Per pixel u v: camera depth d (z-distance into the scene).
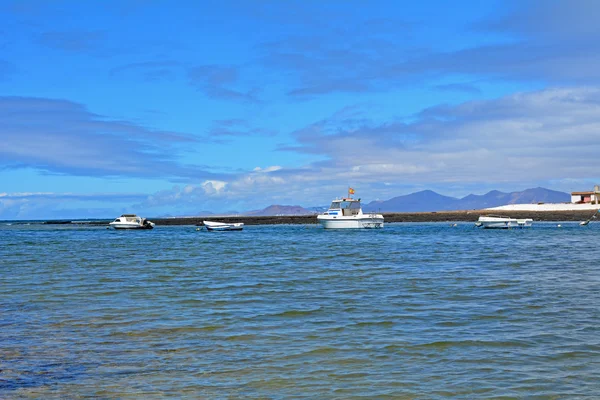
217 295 27.67
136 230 136.50
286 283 31.92
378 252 54.72
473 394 13.18
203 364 15.72
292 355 16.52
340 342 17.92
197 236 100.81
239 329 19.94
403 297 26.41
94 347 17.64
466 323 20.52
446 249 58.16
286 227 148.75
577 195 191.12
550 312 22.31
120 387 13.91
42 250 63.69
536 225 132.88
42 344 18.03
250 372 14.96
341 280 33.03
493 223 117.19
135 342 18.23
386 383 13.98
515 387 13.59
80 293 28.73
